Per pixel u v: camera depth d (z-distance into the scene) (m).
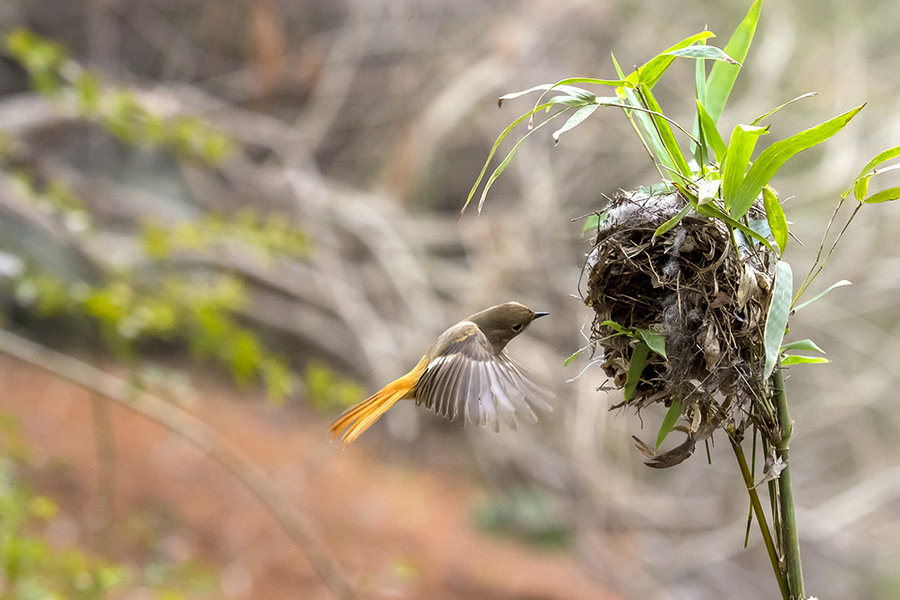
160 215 16.08
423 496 18.14
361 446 19.31
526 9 18.47
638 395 3.88
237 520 15.33
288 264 16.14
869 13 19.36
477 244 17.44
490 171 18.44
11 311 16.89
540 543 17.03
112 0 18.30
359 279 17.03
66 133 17.08
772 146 3.32
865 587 17.09
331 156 19.34
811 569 17.30
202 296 8.63
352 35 18.84
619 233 3.92
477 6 19.33
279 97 18.62
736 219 3.44
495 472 18.69
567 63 18.52
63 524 13.35
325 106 18.64
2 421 7.83
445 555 16.20
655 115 3.46
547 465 17.45
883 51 19.17
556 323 16.42
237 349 8.46
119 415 17.11
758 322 3.63
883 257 17.38
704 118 3.71
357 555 15.47
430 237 17.45
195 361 19.31
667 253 3.77
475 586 15.57
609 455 16.48
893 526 17.84
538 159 17.30
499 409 4.04
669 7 19.02
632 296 3.89
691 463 18.17
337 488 17.22
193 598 13.12
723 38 18.94
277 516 8.60
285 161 17.11
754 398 3.56
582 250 17.34
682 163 3.60
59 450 15.50
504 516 17.44
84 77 8.99
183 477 15.99
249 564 14.47
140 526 13.30
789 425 3.57
